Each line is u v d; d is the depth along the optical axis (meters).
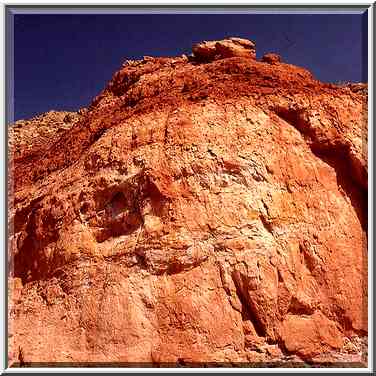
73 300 9.90
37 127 22.09
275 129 11.27
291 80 12.60
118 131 11.75
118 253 10.01
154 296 9.43
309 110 11.64
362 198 11.36
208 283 9.45
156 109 11.82
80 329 9.53
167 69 14.62
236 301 9.40
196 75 13.27
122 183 10.65
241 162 10.49
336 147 11.49
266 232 10.01
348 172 11.53
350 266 10.32
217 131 10.94
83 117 15.38
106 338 9.28
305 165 11.06
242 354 9.07
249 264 9.55
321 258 10.18
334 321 9.81
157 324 9.24
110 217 10.58
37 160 14.99
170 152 10.73
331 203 10.87
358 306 10.01
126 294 9.52
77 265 10.23
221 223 9.88
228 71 13.10
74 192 11.20
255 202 10.18
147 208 10.17
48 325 9.84
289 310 9.58
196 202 10.11
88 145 12.62
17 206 12.46
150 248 9.79
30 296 10.49
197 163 10.47
